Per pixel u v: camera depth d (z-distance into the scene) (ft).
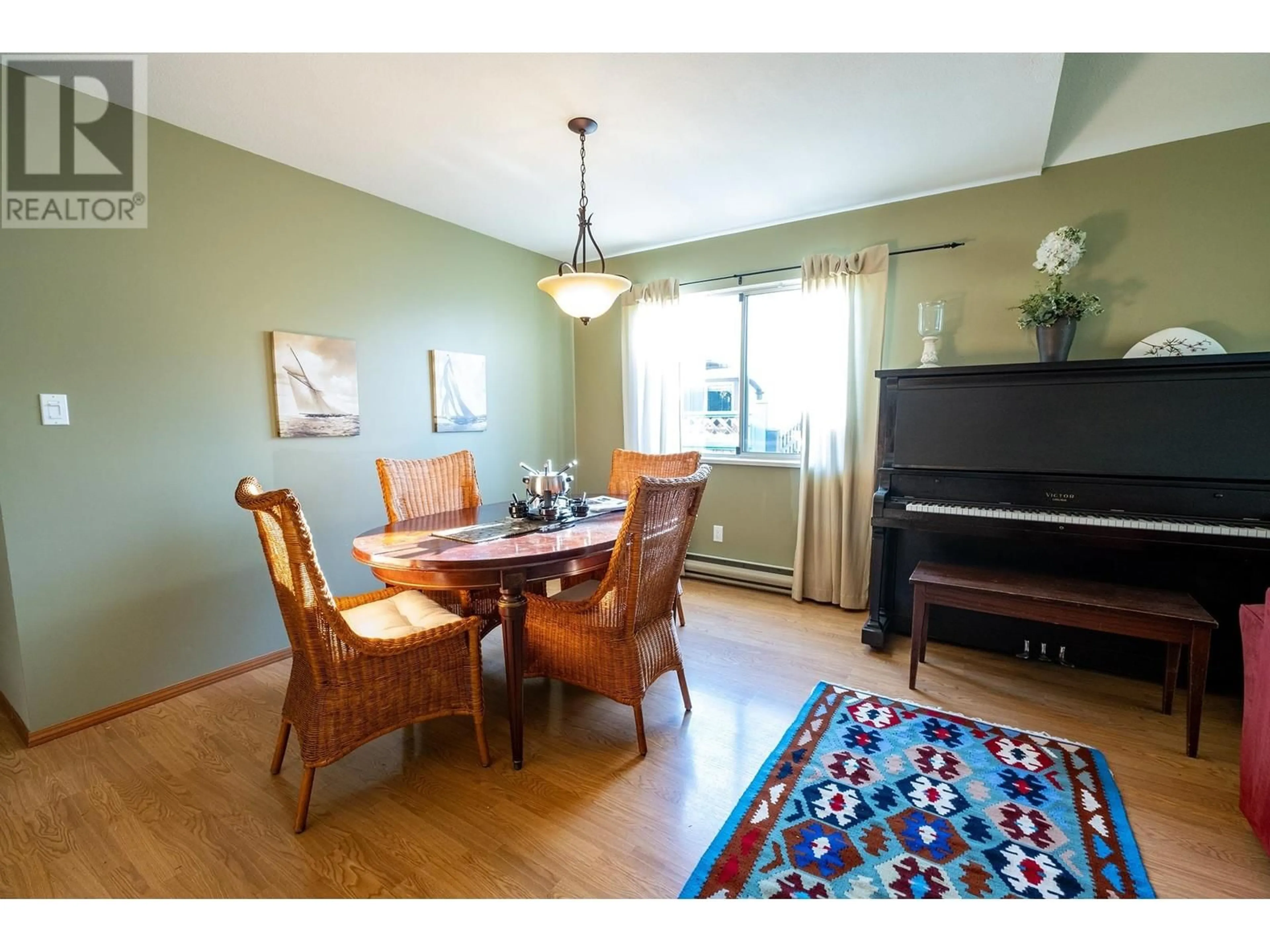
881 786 5.56
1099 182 8.51
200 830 5.02
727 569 12.59
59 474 6.46
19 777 5.78
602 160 8.36
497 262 12.26
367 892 4.35
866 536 10.64
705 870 4.54
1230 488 6.86
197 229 7.52
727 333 12.69
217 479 7.86
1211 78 7.17
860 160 8.43
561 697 7.55
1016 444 8.04
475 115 7.04
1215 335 7.95
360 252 9.55
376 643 5.19
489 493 12.38
